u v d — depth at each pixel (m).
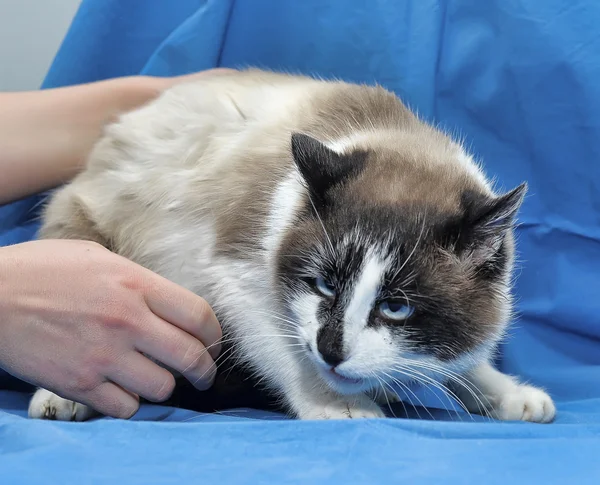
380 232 1.09
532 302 1.80
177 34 1.91
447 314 1.11
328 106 1.49
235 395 1.43
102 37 1.93
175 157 1.51
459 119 1.89
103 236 1.52
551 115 1.77
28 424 0.97
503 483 0.77
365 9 1.88
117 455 0.86
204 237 1.41
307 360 1.24
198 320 1.19
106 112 1.76
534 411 1.26
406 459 0.85
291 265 1.19
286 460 0.84
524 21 1.75
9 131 1.64
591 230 1.76
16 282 1.11
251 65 1.99
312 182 1.16
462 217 1.12
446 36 1.86
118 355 1.12
